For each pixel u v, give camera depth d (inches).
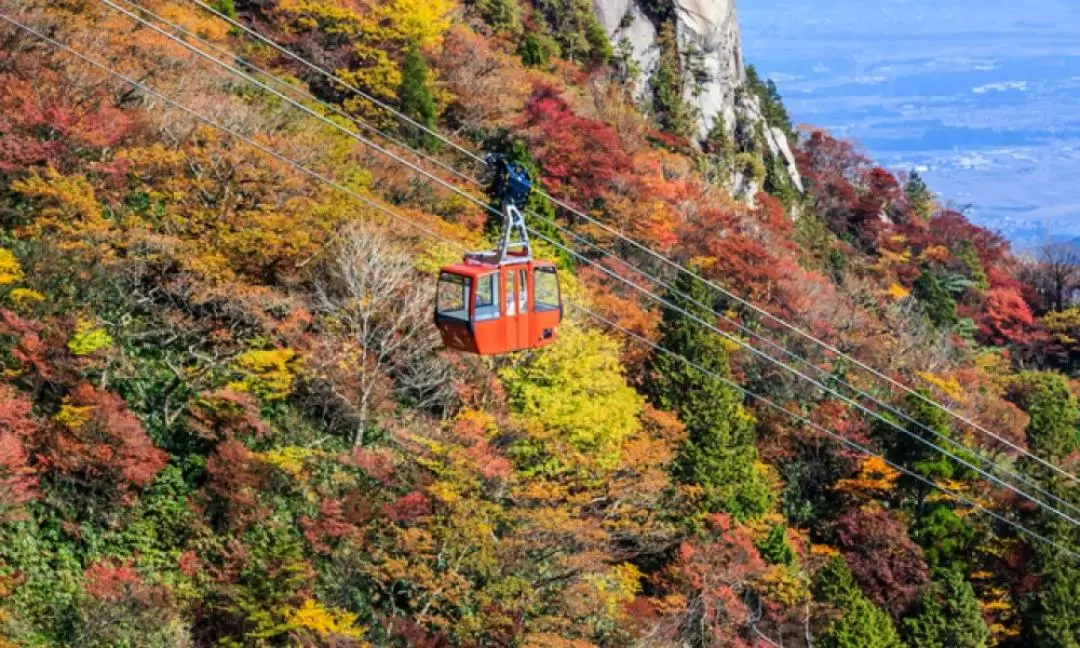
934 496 2472.9
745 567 1978.3
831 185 5374.0
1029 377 3659.0
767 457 2554.1
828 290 3299.7
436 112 3075.8
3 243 1919.3
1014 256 5615.2
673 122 4370.1
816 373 2842.0
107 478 1744.6
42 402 1804.9
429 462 1771.7
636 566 2063.2
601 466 1935.3
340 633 1604.3
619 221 2992.1
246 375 1911.9
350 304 1982.0
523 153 2620.6
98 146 2068.2
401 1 3218.5
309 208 2127.2
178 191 2049.7
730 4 4872.0
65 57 2181.3
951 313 4158.5
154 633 1615.4
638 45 4503.0
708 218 3203.7
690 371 2301.9
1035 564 2349.9
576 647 1673.2
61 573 1670.8
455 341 1240.2
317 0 3255.4
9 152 1958.7
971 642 2170.3
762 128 4921.3
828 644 2001.7
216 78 2514.8
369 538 1786.4
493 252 1284.4
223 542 1768.0
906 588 2268.7
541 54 3878.0
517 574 1747.0
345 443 1948.8
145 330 1964.8
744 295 3034.0
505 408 1982.0
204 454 1868.8
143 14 2610.7
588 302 2342.5
